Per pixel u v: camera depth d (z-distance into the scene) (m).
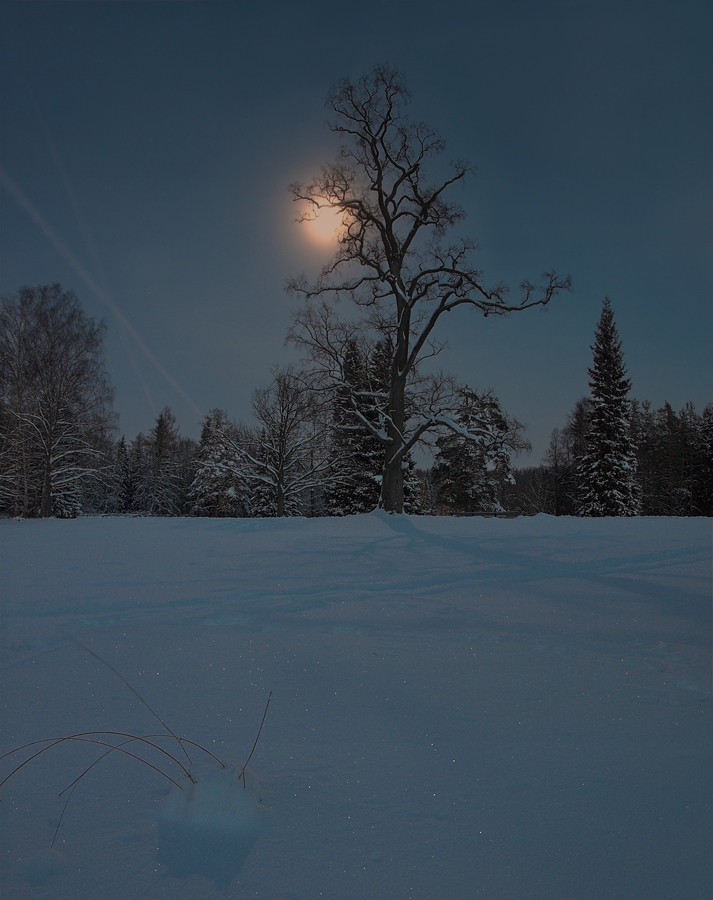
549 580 8.29
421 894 1.91
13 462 34.53
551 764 2.87
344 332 23.06
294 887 1.94
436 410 21.77
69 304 33.56
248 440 37.66
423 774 2.74
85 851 2.11
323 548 11.83
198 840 2.18
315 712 3.50
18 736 3.11
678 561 10.01
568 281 20.47
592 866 2.07
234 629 5.62
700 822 2.36
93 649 4.87
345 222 22.78
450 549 11.57
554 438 62.00
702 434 54.25
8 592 7.32
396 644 5.13
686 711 3.61
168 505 64.81
